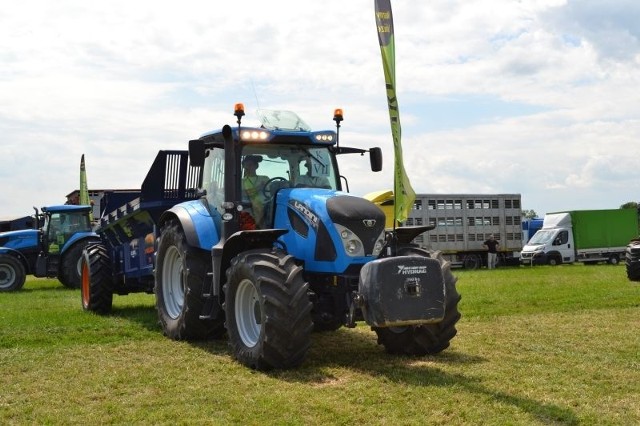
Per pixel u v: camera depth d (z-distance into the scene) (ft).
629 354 23.54
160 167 30.55
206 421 15.76
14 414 16.56
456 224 104.47
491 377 19.93
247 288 22.21
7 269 57.00
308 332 20.40
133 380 19.93
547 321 31.94
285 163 25.59
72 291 55.72
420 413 16.30
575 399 17.49
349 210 22.11
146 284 34.01
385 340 23.68
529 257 108.99
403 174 22.72
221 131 25.52
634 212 114.73
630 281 58.23
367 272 19.98
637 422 15.61
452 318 22.98
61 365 22.11
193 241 25.16
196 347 25.27
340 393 18.11
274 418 15.98
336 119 26.61
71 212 61.41
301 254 23.03
